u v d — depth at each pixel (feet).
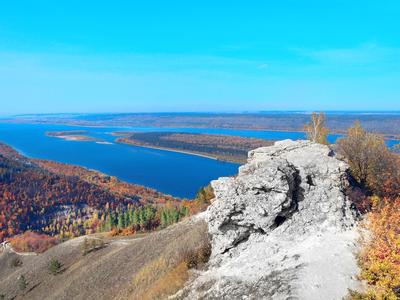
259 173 97.91
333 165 108.88
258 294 74.28
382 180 118.83
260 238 94.73
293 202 95.71
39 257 370.73
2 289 327.47
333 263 74.49
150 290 114.62
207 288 89.04
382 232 73.36
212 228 102.27
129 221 483.51
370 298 60.49
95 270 217.15
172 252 139.44
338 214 91.71
